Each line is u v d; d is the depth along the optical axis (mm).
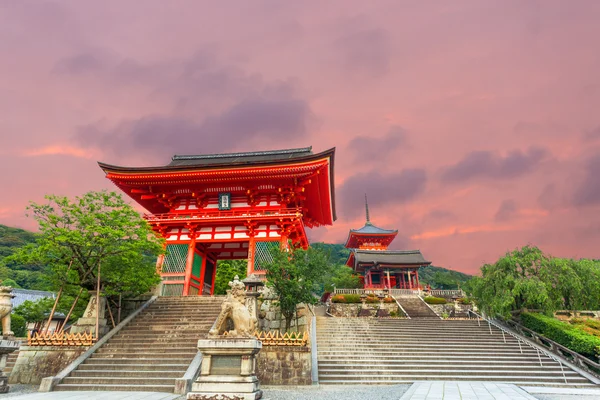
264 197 32594
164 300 25578
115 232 19734
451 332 25203
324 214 41719
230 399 9984
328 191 35906
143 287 23266
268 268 21859
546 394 13336
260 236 30188
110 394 13617
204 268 33344
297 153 38875
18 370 17672
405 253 71500
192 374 14766
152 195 33156
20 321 35250
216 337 10867
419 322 27625
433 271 122812
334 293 48375
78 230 19812
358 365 18766
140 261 23125
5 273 66125
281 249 25875
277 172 29938
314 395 13883
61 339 18234
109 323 23484
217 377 10406
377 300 44062
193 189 32438
